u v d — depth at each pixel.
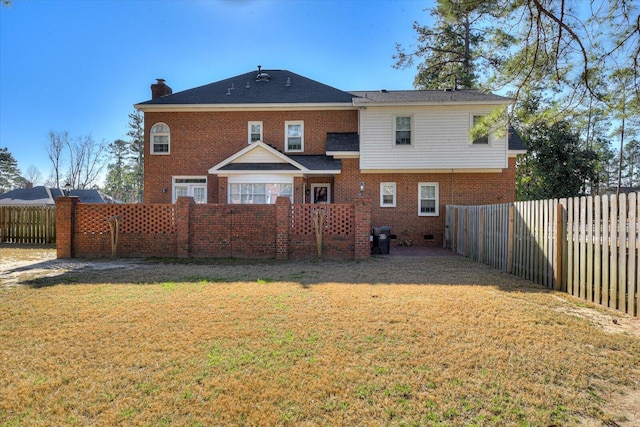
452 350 3.89
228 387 3.10
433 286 7.09
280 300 5.91
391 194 16.80
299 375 3.32
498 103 15.63
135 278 7.88
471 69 25.28
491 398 2.98
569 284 6.44
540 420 2.70
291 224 11.34
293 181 15.84
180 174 18.09
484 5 5.94
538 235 7.46
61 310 5.32
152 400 2.90
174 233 11.46
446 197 16.61
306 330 4.48
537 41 6.36
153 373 3.35
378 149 16.38
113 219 11.30
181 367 3.47
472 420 2.69
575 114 7.32
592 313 5.30
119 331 4.43
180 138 18.12
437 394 3.03
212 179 17.92
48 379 3.23
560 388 3.15
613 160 45.69
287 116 18.08
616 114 7.02
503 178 16.52
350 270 9.11
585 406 2.88
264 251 11.38
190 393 3.00
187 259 11.04
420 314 5.13
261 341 4.11
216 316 5.03
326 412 2.77
